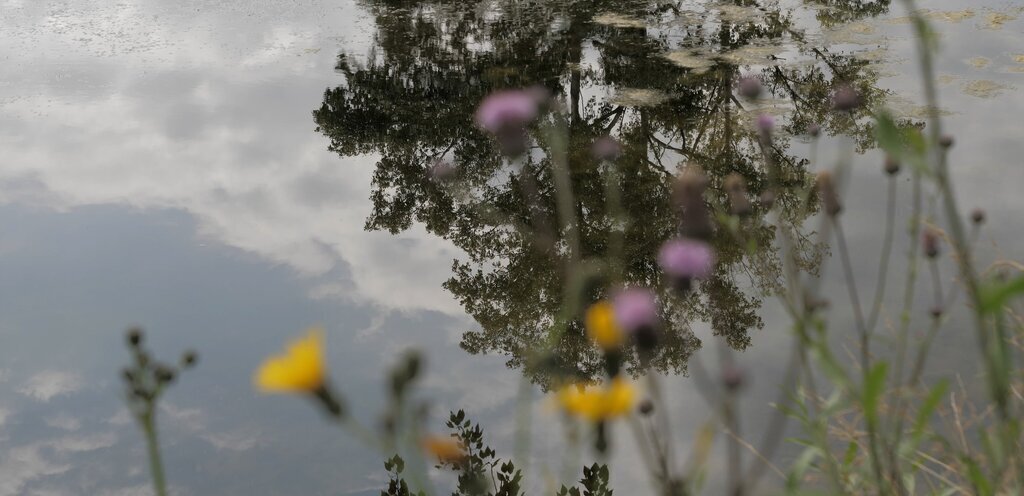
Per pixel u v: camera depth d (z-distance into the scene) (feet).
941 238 8.64
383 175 15.57
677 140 15.78
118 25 23.25
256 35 22.24
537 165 15.11
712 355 10.43
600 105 17.28
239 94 18.65
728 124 16.25
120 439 9.84
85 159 16.07
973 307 4.93
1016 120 15.28
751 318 11.09
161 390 4.69
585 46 20.54
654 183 14.33
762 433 8.66
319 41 21.68
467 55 20.36
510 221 13.93
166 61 20.45
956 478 7.18
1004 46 18.83
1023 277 4.03
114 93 18.75
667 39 20.71
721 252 12.35
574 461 8.84
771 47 19.62
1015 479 6.22
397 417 4.14
